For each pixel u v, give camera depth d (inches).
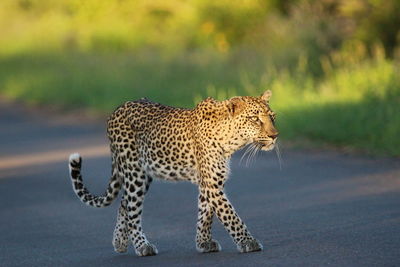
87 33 2236.7
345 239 552.1
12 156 1106.1
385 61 1243.8
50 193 855.1
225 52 1664.6
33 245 634.8
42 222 719.7
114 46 2101.4
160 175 585.0
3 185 917.2
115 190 611.5
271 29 1700.3
